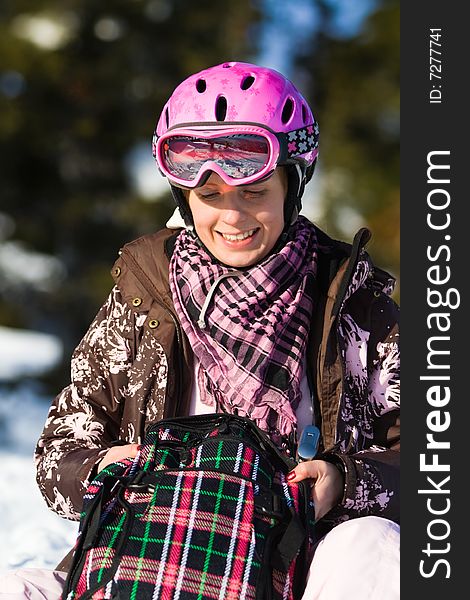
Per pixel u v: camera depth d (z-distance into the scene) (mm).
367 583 3250
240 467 3350
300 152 3756
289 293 3762
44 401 22016
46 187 26422
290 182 3812
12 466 8156
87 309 26344
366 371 3803
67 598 3217
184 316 3760
